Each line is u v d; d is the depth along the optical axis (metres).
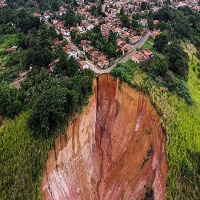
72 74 68.12
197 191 49.22
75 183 55.94
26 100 60.38
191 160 53.22
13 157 50.84
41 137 53.47
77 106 58.59
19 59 86.25
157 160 55.53
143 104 63.19
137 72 70.38
